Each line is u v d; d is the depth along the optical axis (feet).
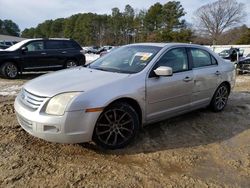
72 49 44.60
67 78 14.19
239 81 38.81
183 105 17.10
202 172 12.23
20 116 13.21
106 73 14.83
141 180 11.41
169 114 16.35
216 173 12.19
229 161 13.26
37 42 41.39
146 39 261.85
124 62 16.12
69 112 12.15
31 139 14.88
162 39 232.94
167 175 11.87
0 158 12.80
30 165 12.25
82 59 45.65
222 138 16.01
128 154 13.57
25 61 39.91
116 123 13.70
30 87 13.65
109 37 307.78
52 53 42.27
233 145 15.12
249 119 19.53
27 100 13.24
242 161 13.33
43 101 12.46
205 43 245.24
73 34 343.26
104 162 12.71
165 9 261.85
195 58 18.34
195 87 17.69
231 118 19.56
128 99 14.06
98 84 13.28
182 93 16.75
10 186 10.75
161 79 15.35
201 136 16.15
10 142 14.51
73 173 11.71
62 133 12.21
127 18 305.73
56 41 43.27
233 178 11.85
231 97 26.43
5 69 38.55
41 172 11.74
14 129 16.26
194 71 17.70
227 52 81.10
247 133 16.90
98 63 17.08
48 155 13.21
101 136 13.39
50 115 12.21
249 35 229.86
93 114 12.57
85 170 11.97
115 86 13.50
